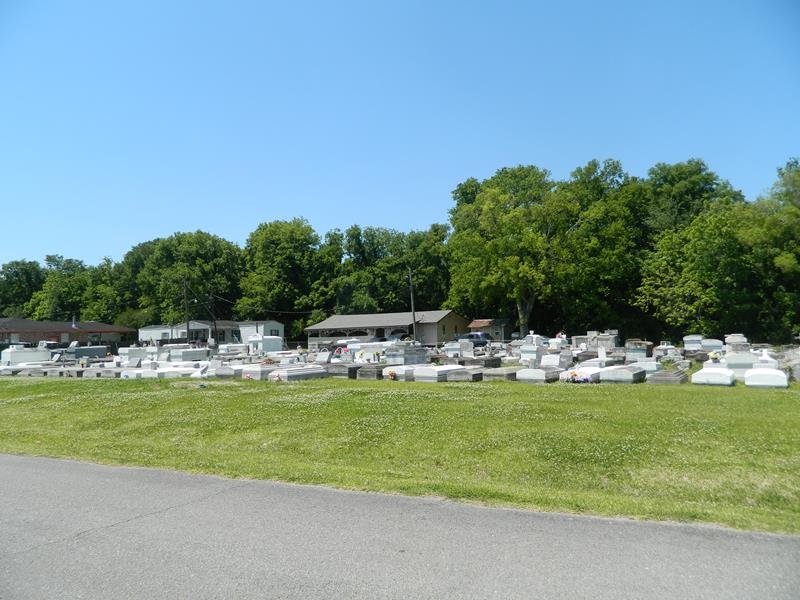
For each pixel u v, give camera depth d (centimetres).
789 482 749
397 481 781
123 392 1828
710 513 613
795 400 1214
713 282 4544
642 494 765
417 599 435
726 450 873
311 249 8594
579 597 429
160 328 7538
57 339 7081
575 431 1017
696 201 6131
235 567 505
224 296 8519
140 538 584
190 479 820
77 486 798
